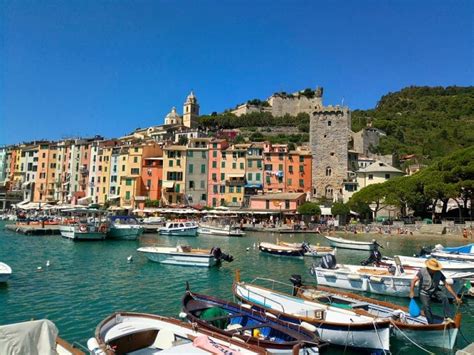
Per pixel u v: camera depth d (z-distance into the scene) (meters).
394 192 78.38
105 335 12.59
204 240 60.91
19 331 9.51
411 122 183.12
